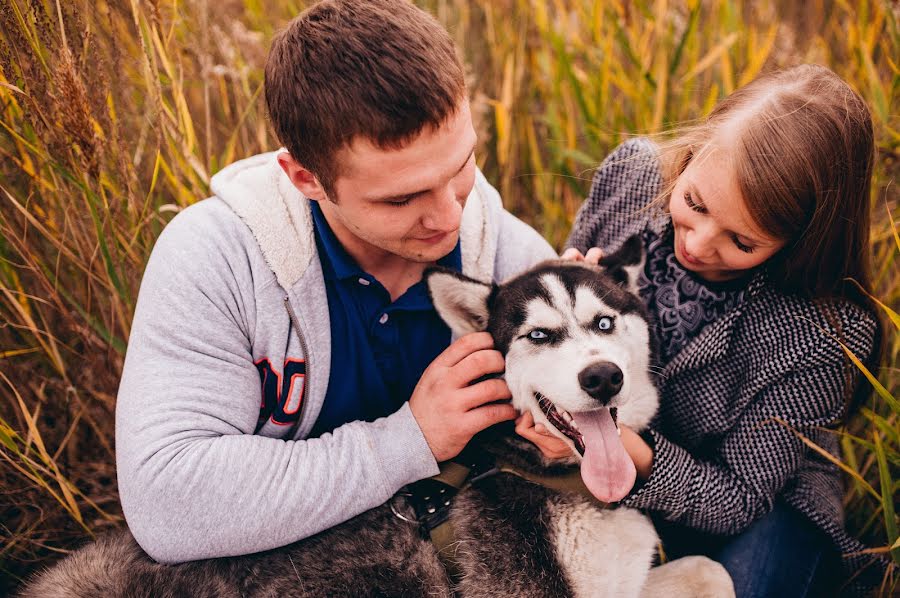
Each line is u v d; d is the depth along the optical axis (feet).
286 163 5.25
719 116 5.76
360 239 5.65
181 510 5.06
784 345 5.98
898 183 8.73
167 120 7.41
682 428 6.81
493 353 5.68
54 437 7.98
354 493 5.35
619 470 5.63
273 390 5.74
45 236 7.56
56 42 6.75
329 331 5.72
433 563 6.02
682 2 10.88
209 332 5.37
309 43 4.58
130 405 5.23
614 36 9.96
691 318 6.50
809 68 5.82
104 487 7.94
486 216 6.73
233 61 8.63
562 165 10.34
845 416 6.30
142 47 6.94
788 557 6.41
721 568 6.43
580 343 5.90
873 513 7.36
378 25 4.47
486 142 10.40
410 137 4.50
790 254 5.70
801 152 5.13
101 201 7.17
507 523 6.22
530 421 6.15
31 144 6.91
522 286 6.35
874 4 9.80
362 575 5.82
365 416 6.32
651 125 9.50
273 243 5.47
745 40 10.17
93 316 7.93
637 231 7.13
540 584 6.04
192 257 5.44
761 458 6.20
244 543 5.24
